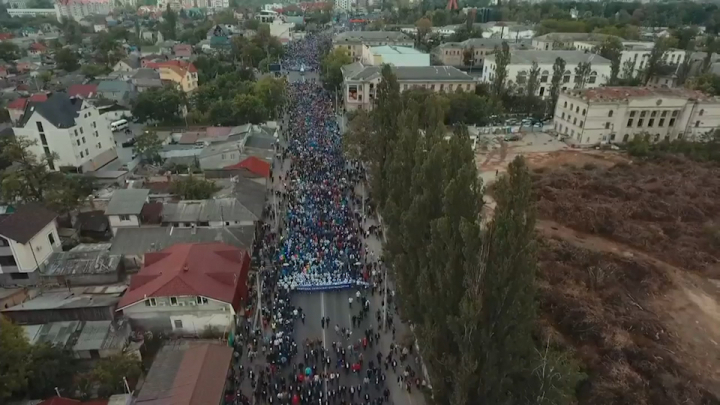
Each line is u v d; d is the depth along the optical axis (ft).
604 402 142.51
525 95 490.90
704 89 467.11
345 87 482.28
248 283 206.90
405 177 192.54
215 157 319.06
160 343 173.99
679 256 224.94
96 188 304.91
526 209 118.83
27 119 315.78
